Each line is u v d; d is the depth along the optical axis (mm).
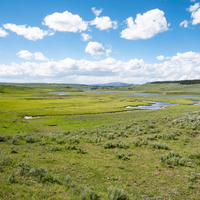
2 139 20375
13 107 75062
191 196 8914
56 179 9805
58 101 111875
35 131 32750
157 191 9375
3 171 9859
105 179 10789
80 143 21188
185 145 18484
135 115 56656
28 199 7059
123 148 18609
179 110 64312
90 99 137375
